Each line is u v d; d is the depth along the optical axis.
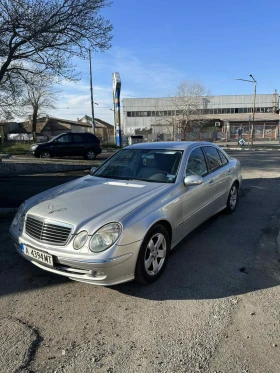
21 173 11.64
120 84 26.97
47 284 3.32
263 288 3.20
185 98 54.38
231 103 65.00
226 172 5.32
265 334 2.50
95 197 3.46
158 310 2.84
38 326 2.64
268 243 4.39
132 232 2.93
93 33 10.33
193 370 2.14
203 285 3.26
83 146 17.97
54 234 3.00
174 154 4.36
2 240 4.52
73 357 2.28
